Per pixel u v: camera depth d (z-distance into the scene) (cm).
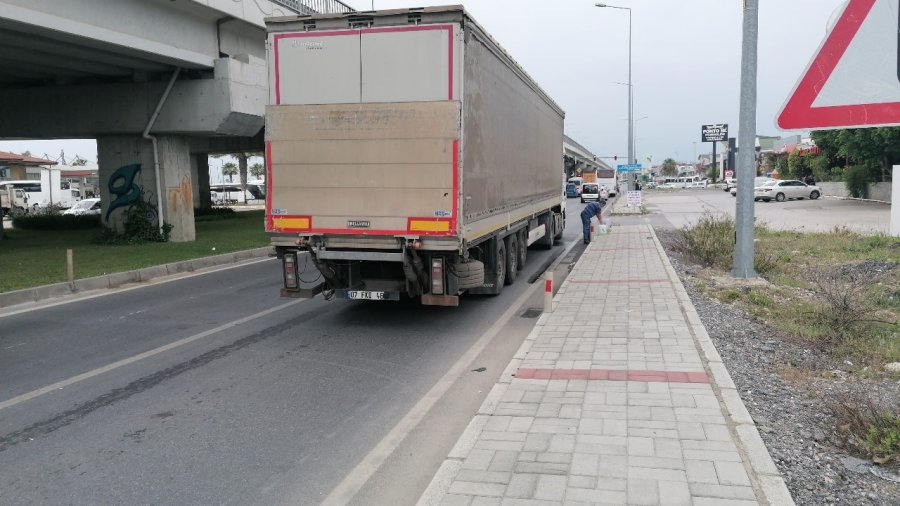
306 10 2255
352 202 874
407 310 1052
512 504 379
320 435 536
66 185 7431
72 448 517
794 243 1848
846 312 844
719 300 1020
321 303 1127
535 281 1335
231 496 434
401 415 579
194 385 671
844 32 216
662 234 2239
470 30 867
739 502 371
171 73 2028
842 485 403
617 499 379
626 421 500
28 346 841
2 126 2162
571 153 7119
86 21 1473
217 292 1254
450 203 841
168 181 2131
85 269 1441
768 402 551
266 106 898
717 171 12800
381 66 854
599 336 779
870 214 3067
